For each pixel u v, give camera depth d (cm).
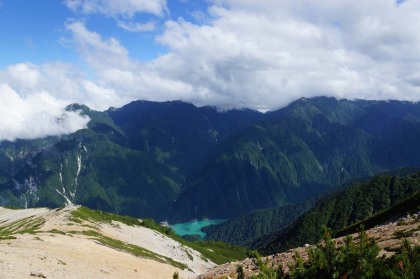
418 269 1495
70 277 3192
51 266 3453
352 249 1586
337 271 1557
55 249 5028
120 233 13238
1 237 5684
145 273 5462
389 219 5675
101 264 4834
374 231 3550
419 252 1577
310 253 1728
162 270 6750
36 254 3931
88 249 6281
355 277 1536
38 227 10181
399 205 5950
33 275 2775
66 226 10594
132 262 6438
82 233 9875
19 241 5356
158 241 15088
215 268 4284
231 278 2916
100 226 12900
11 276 2586
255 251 1958
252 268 3188
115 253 7112
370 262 1546
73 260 4412
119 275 4388
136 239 13388
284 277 1819
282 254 3594
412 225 3347
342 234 6234
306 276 1633
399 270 1512
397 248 2583
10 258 3253
